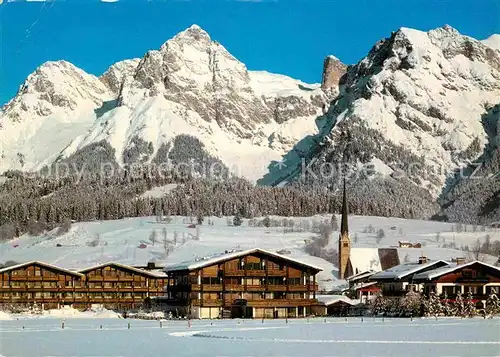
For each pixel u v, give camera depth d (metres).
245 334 115.94
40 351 94.88
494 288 167.75
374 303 177.00
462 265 168.00
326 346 98.12
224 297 171.50
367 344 100.00
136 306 199.50
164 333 119.56
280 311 171.75
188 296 173.00
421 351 92.44
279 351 92.94
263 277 173.50
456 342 101.81
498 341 102.94
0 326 136.88
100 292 199.50
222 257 172.12
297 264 175.12
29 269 195.12
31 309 181.50
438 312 159.12
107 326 136.88
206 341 105.50
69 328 131.50
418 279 172.38
